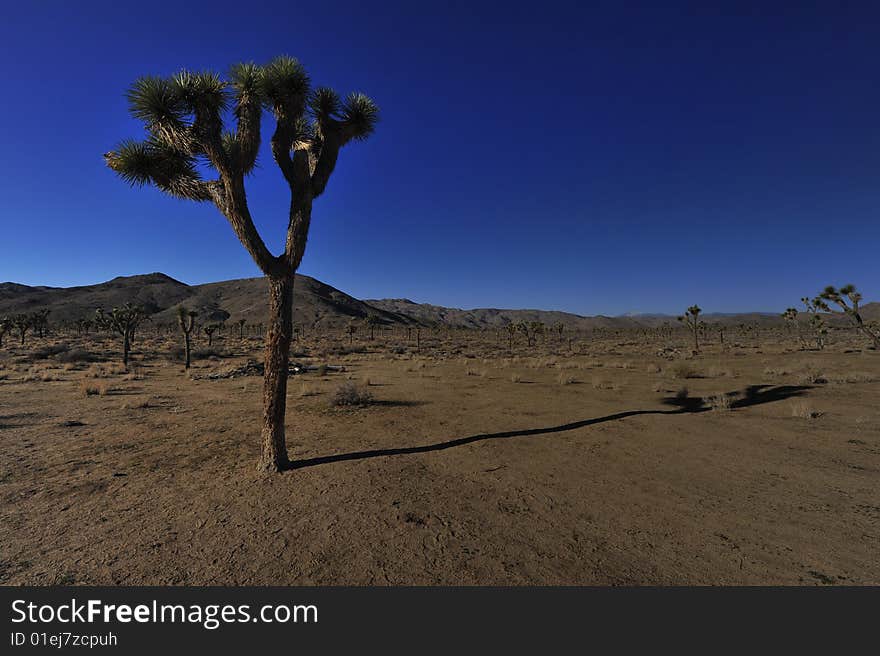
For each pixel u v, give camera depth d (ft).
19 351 122.31
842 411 34.12
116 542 14.97
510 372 75.41
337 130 25.13
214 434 31.01
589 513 16.94
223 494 19.27
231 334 329.52
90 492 19.70
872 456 23.15
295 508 17.62
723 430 29.99
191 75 21.58
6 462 24.36
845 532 14.93
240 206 21.44
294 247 22.41
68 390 55.16
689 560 13.34
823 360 84.07
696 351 121.08
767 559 13.30
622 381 59.57
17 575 13.03
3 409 41.60
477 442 27.81
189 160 25.04
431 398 46.29
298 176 22.94
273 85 21.94
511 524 16.03
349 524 16.12
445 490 19.51
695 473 21.42
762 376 60.29
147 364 98.78
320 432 30.83
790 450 24.77
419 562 13.46
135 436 30.48
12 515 17.26
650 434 29.35
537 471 22.06
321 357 119.03
